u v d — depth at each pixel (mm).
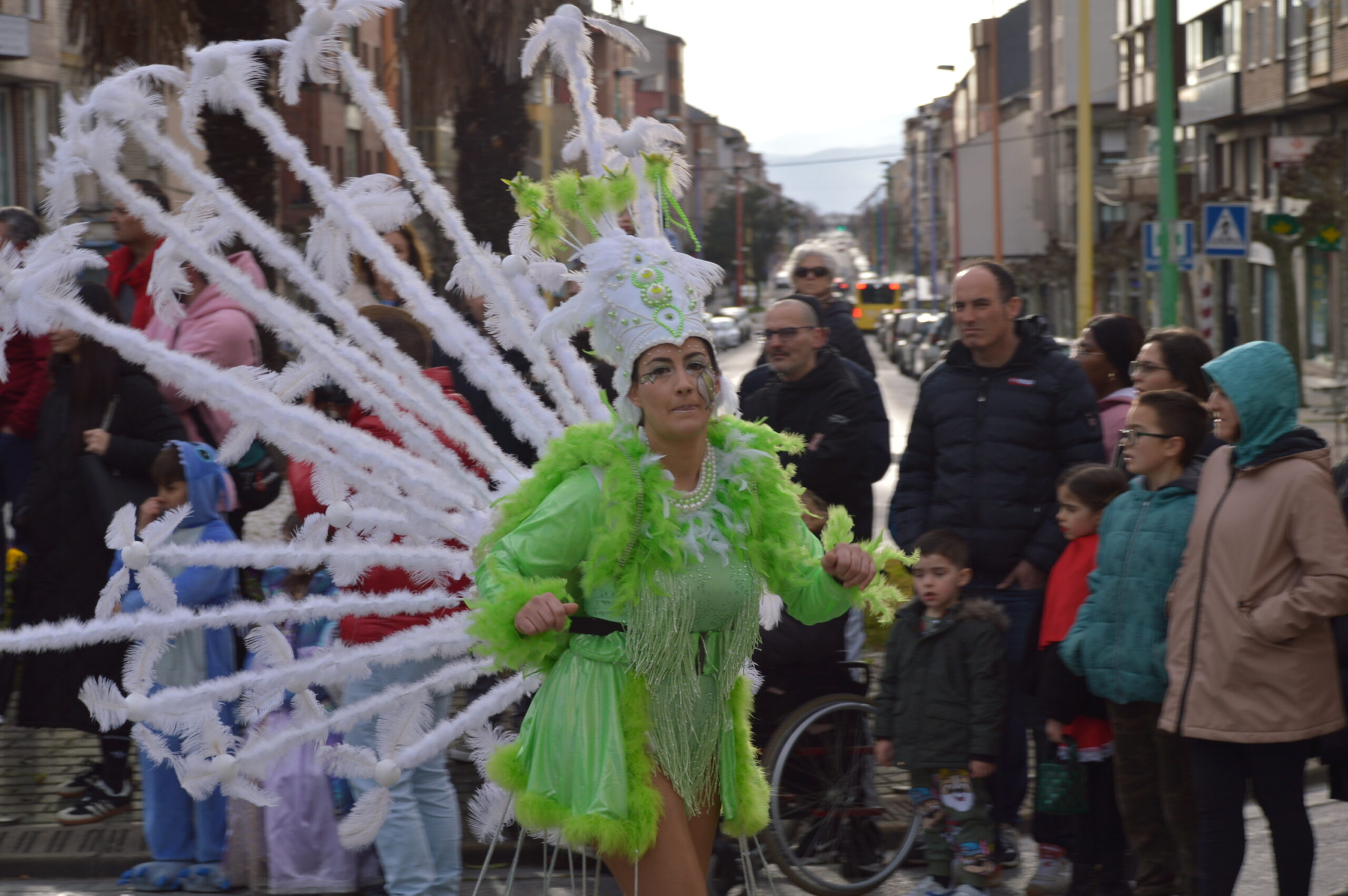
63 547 5320
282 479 5688
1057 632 4617
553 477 3018
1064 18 53062
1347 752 4020
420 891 4418
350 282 3488
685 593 2992
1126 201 42812
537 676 3441
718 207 88875
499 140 13539
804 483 5293
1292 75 28984
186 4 12031
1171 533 4246
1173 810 4367
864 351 6871
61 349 5297
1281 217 24281
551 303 3760
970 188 59438
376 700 3404
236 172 11711
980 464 5012
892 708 4785
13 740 6414
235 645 5062
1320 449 3887
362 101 3518
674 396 2949
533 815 2988
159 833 4871
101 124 3152
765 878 4902
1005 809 5098
